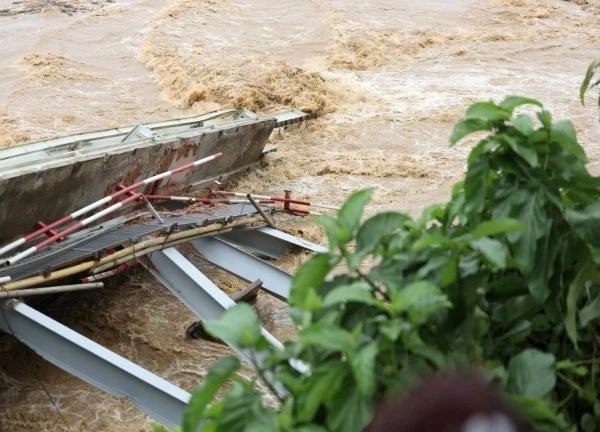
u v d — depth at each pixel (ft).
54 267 47.73
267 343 16.96
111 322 56.39
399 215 19.56
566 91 105.70
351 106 99.19
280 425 15.84
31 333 43.93
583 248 19.36
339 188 77.41
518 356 17.46
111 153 56.75
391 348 16.69
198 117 75.15
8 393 49.32
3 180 48.60
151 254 53.16
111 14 139.23
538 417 15.88
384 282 18.62
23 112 96.73
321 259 18.34
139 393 41.73
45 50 118.62
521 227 17.48
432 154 85.25
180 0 140.46
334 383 15.90
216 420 16.80
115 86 107.34
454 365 16.75
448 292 18.69
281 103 98.07
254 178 78.23
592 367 19.47
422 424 12.37
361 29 128.06
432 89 105.81
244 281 60.03
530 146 19.74
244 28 129.49
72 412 47.67
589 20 138.41
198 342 54.34
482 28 132.26
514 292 20.01
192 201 63.67
